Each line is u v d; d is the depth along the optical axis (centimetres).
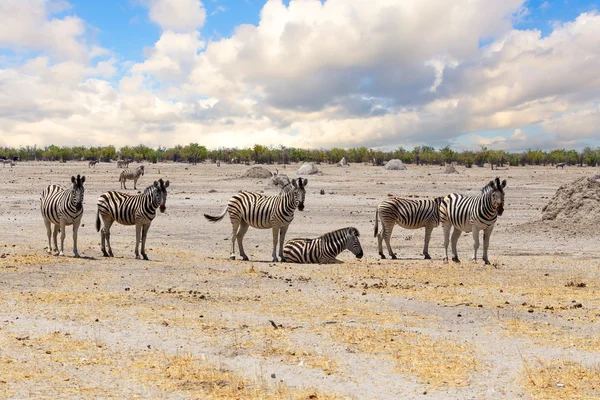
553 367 681
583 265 1545
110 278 1218
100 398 561
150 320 871
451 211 1625
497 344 780
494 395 591
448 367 679
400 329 851
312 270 1414
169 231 2328
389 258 1761
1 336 760
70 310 920
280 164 11500
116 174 6506
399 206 1741
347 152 13262
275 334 809
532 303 1049
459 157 12738
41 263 1360
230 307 978
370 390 602
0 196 3684
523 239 2158
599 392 598
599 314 959
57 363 662
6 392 566
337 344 766
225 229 2417
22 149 14188
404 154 13725
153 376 630
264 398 572
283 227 1619
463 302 1049
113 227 2402
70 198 1463
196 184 4925
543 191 4428
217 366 670
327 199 3694
